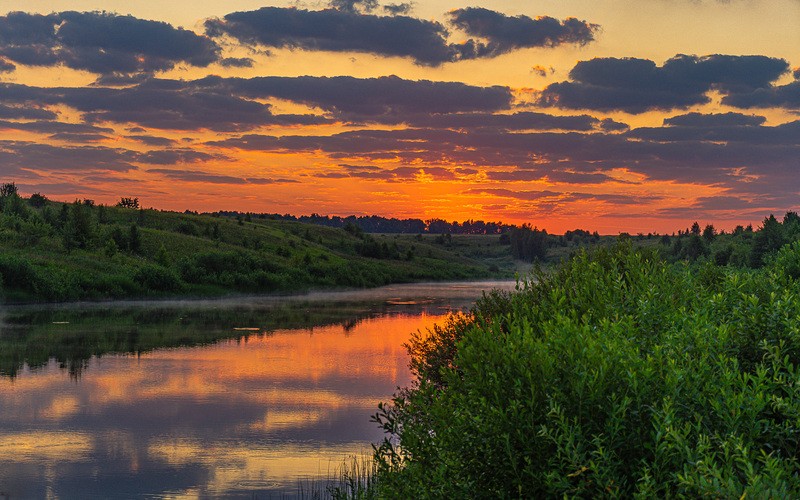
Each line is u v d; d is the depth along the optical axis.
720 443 4.86
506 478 5.57
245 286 95.75
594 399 5.22
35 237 90.81
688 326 6.47
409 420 7.84
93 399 24.02
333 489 14.14
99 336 41.81
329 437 19.08
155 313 59.56
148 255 107.06
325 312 64.31
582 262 9.83
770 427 5.06
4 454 17.45
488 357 6.10
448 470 6.00
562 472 5.17
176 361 32.75
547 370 5.47
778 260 10.92
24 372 29.03
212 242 130.62
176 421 20.97
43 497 14.37
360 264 153.12
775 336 6.46
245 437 19.12
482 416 5.74
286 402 23.72
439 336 12.46
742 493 4.26
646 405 5.12
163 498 14.21
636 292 7.78
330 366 31.64
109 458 17.14
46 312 57.22
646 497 4.57
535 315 8.09
